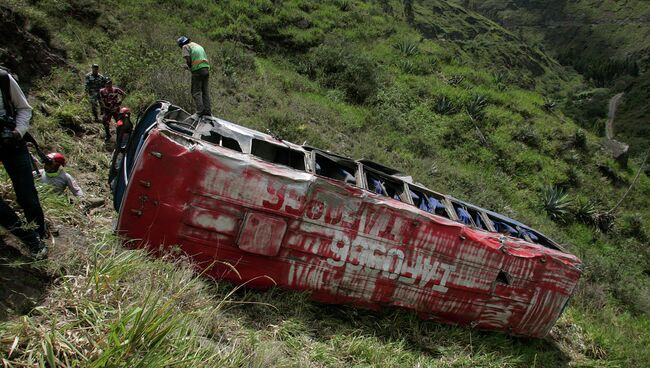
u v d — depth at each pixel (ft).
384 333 18.25
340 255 17.06
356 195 17.08
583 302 34.68
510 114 71.92
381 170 21.95
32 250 11.87
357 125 51.21
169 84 34.65
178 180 15.11
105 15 46.70
